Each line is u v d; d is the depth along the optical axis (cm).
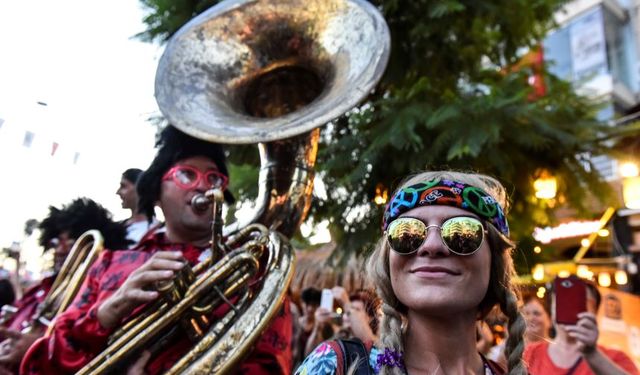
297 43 201
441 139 315
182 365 135
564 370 194
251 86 203
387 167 354
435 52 380
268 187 175
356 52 182
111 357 137
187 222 174
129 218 263
